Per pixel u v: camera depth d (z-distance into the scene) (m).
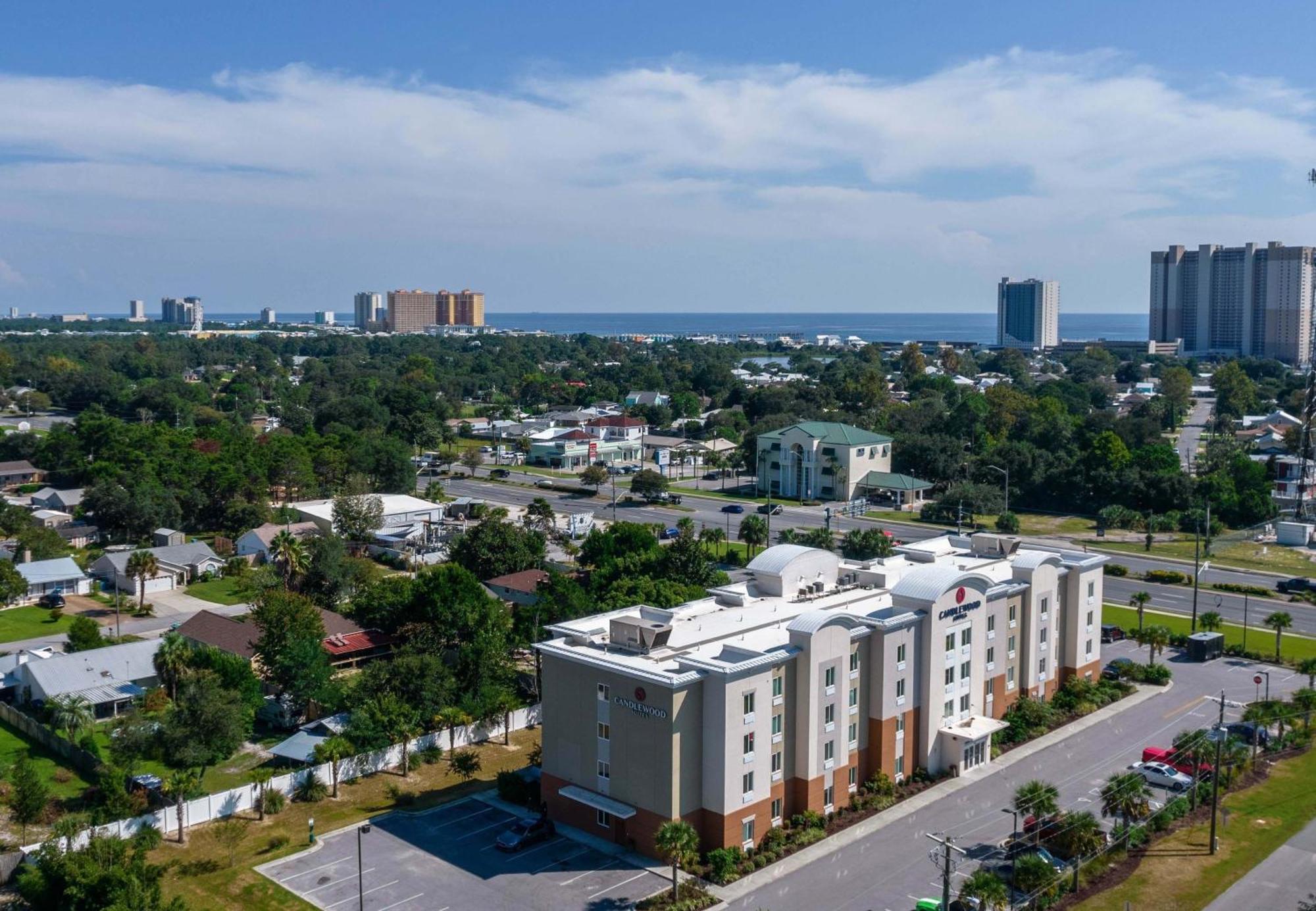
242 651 115.00
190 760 90.94
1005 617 103.94
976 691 98.88
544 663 85.06
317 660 106.38
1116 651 128.75
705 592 127.25
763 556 104.00
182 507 195.12
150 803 86.19
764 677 79.56
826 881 75.25
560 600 119.06
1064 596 112.81
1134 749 99.31
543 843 81.19
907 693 91.44
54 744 98.81
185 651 106.94
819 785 83.75
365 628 125.19
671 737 76.00
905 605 93.69
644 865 77.38
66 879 65.81
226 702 95.69
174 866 77.31
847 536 167.75
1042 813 77.69
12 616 141.00
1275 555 181.12
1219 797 89.56
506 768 96.06
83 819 79.56
